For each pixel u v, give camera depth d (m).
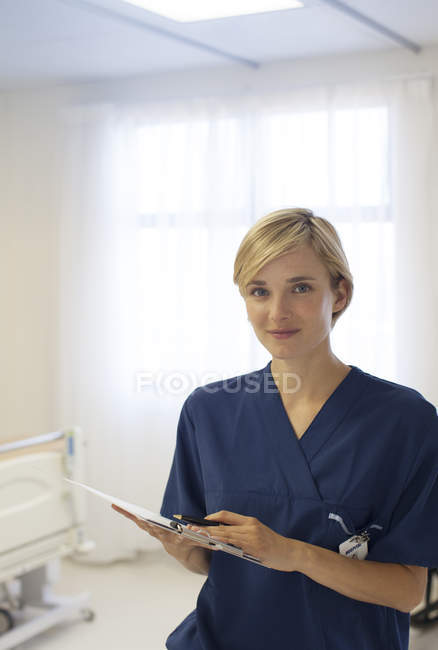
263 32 2.97
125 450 3.75
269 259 1.02
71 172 3.82
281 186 3.49
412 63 3.26
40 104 3.99
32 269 4.04
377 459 1.06
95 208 3.78
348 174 3.38
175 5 2.57
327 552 1.01
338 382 1.12
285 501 1.09
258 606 1.10
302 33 2.99
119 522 3.74
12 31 2.96
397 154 3.27
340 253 1.06
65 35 3.01
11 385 4.11
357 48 3.25
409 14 2.72
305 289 1.04
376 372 3.32
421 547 1.03
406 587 1.02
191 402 1.22
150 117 3.70
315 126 3.42
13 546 2.52
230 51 3.28
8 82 3.86
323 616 1.06
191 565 1.17
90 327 3.79
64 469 2.71
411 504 1.05
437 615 3.04
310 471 1.09
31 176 4.02
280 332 1.04
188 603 3.29
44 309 4.02
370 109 3.32
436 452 1.05
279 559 0.98
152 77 3.74
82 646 2.88
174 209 3.68
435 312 3.25
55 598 3.11
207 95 3.63
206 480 1.18
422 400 1.09
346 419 1.10
